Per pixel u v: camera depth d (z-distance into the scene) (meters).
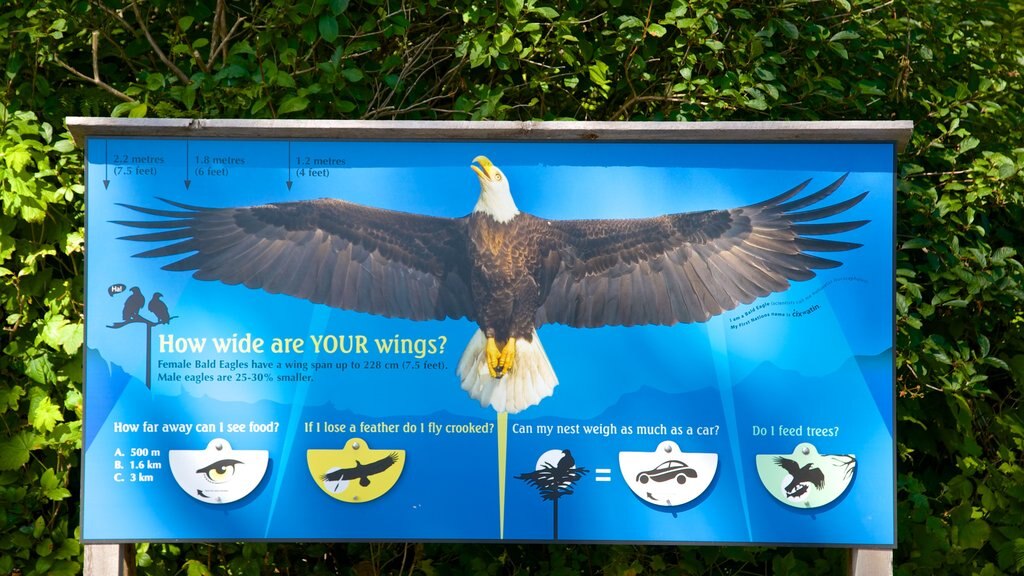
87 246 3.25
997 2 4.51
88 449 3.22
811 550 3.91
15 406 3.65
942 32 4.34
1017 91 4.35
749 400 3.27
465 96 4.07
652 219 3.31
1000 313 4.11
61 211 3.74
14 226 3.64
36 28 3.79
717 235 3.30
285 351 3.28
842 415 3.25
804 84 4.10
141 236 3.26
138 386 3.24
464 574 3.98
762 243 3.29
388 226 3.31
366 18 4.07
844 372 3.25
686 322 3.29
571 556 3.96
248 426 3.26
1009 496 3.97
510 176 3.32
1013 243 4.26
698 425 3.27
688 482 3.26
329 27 3.76
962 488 3.97
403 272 3.31
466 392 3.29
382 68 4.01
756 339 3.28
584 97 4.29
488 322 3.30
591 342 3.29
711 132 3.25
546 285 3.31
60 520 3.78
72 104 3.97
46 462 3.75
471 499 3.28
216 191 3.29
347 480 3.26
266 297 3.28
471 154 3.32
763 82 4.02
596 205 3.31
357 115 4.05
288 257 3.29
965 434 3.99
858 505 3.24
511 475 3.28
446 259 3.31
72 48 4.08
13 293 3.72
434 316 3.30
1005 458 4.02
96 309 3.24
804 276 3.28
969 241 4.05
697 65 4.15
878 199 3.27
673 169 3.31
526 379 3.29
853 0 4.21
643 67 4.06
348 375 3.29
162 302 3.26
